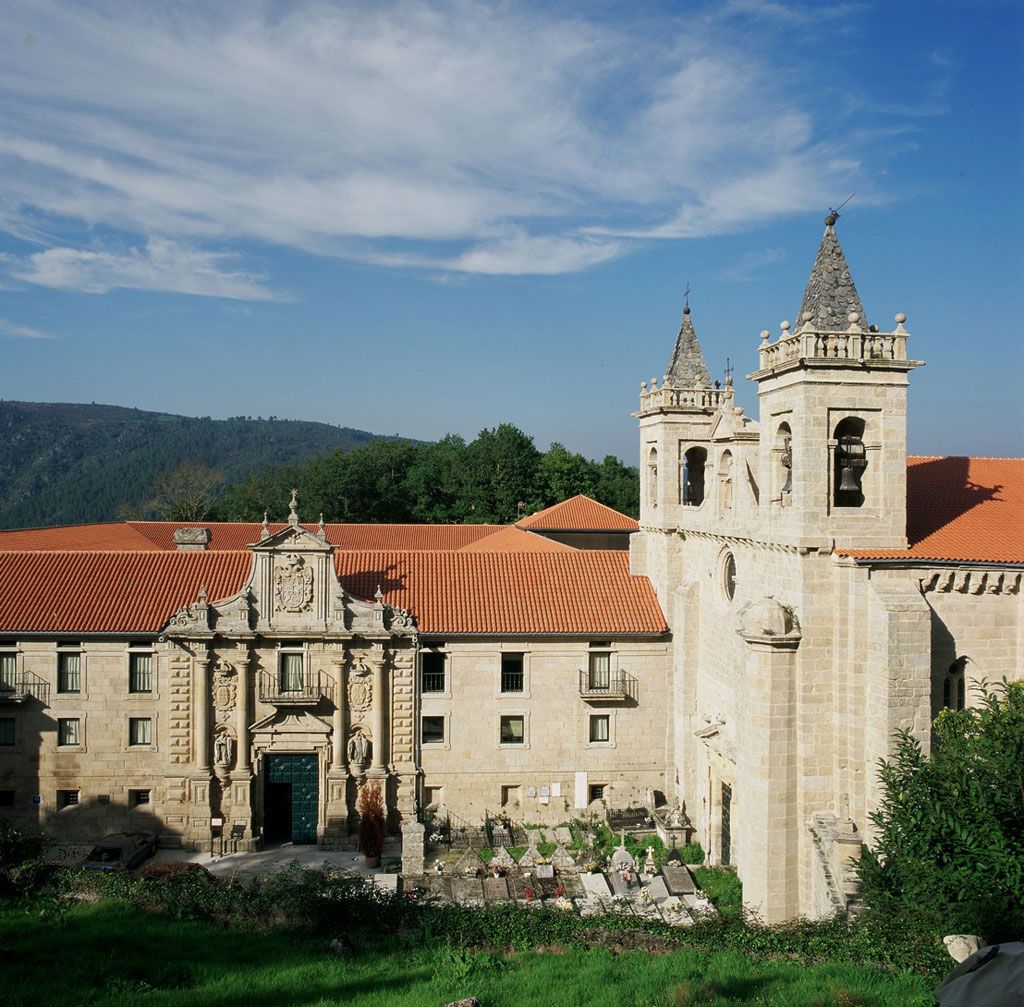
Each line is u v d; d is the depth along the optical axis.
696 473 50.84
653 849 42.59
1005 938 22.61
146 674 44.25
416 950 23.75
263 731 44.22
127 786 43.94
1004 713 27.20
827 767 33.03
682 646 45.22
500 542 64.25
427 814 45.56
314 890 27.92
